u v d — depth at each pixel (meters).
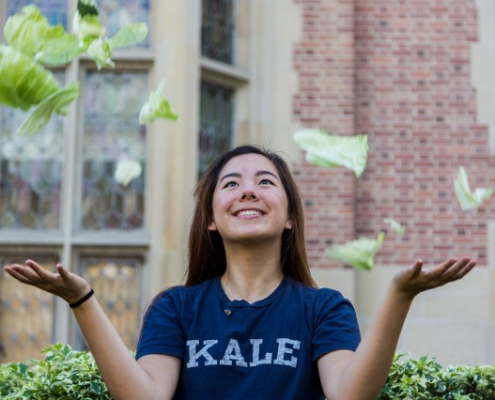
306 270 2.58
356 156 2.23
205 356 2.25
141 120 2.15
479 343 6.70
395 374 3.10
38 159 6.55
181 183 6.34
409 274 1.93
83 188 6.53
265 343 2.25
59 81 6.58
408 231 6.80
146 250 6.46
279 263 2.46
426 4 7.04
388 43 7.00
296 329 2.26
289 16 6.92
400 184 6.85
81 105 6.55
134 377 2.10
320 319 2.28
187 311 2.35
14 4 6.59
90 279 6.48
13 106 1.83
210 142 6.76
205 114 6.75
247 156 2.51
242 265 2.40
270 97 6.88
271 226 2.37
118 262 6.49
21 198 6.51
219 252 2.62
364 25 7.02
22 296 6.43
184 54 6.43
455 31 7.02
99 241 6.42
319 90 6.84
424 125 6.93
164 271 6.31
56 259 6.45
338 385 2.05
